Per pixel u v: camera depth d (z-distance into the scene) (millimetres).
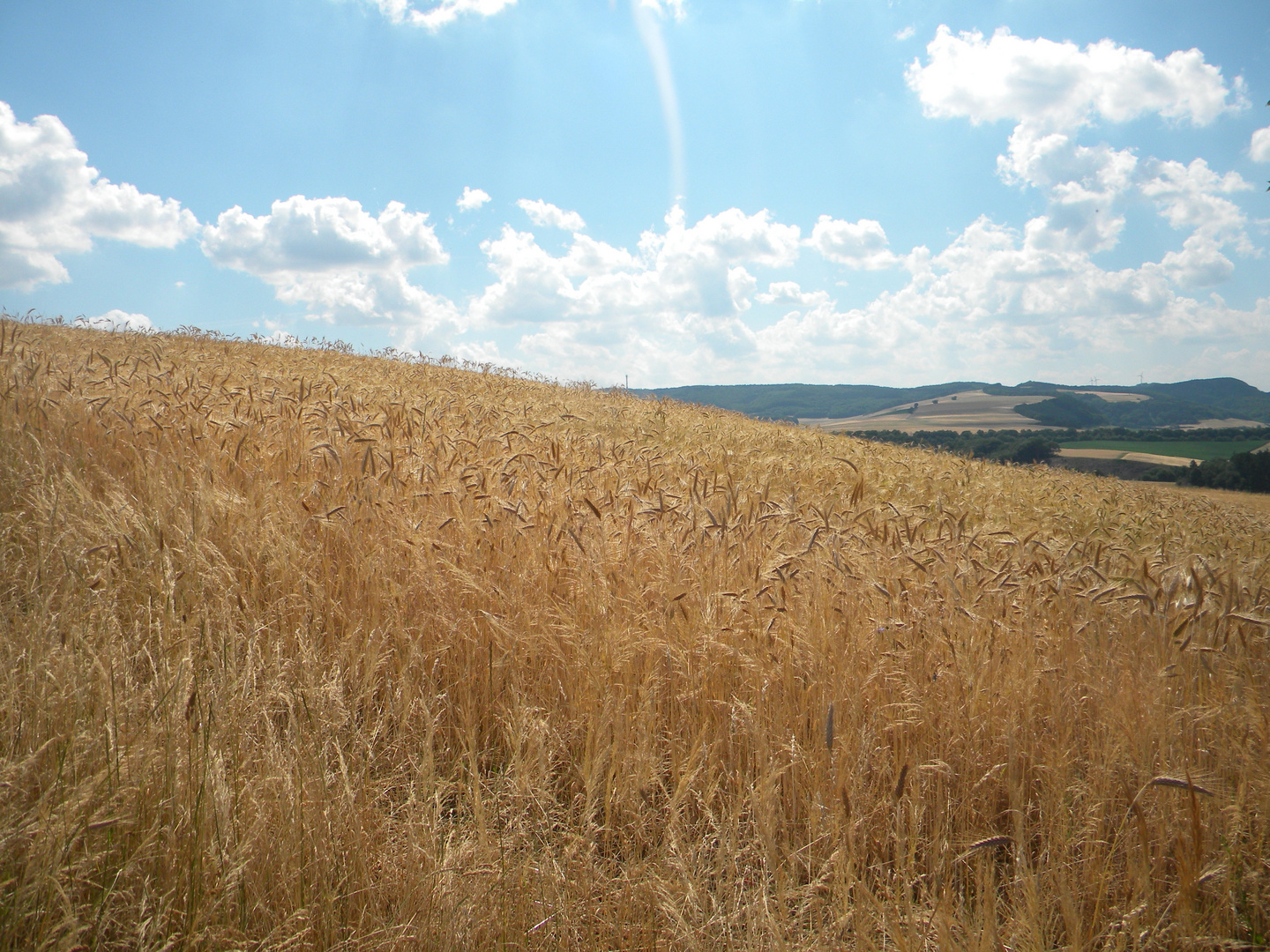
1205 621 3795
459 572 3352
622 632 3182
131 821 1814
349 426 5770
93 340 12477
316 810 1999
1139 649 3602
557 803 2512
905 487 9172
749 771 2604
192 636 2734
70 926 1582
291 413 6195
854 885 2174
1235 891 2340
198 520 3531
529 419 9172
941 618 3561
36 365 5953
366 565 3533
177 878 1798
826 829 2438
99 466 4348
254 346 16438
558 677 3102
